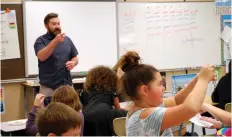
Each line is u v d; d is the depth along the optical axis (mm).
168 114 1151
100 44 5344
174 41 5918
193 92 1147
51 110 1425
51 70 3467
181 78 5934
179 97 1492
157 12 5770
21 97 4945
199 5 6016
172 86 5855
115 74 2514
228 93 3262
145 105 1270
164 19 5828
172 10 5863
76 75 5184
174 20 5891
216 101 3381
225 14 6145
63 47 3535
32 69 4930
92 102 2477
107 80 2488
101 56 5359
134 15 5609
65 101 2135
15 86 4910
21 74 4902
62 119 1388
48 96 3414
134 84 1263
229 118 1768
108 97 2498
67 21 5094
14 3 4805
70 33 5125
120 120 2312
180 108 1130
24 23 4855
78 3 5137
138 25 5656
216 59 6184
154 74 1258
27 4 4848
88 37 5246
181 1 5906
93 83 2512
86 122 2398
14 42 4840
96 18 5289
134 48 5641
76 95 2201
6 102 4871
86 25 5223
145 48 5734
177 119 1132
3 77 4820
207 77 1186
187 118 1127
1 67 4805
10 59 4840
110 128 2389
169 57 5902
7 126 3107
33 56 4922
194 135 2557
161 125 1163
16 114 4938
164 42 5859
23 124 3166
